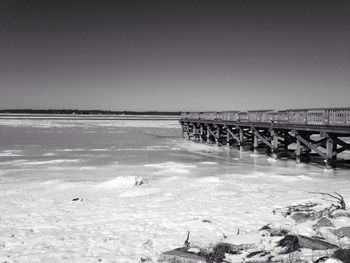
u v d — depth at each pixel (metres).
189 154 23.22
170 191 11.95
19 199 10.92
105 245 6.96
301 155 19.23
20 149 25.44
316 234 6.62
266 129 23.72
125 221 8.59
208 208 9.71
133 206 10.03
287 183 13.17
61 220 8.72
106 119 92.31
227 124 26.91
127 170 16.55
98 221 8.62
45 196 11.34
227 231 7.70
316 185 12.70
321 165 17.97
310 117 16.73
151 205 10.12
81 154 22.78
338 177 14.35
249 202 10.30
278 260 5.37
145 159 20.61
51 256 6.38
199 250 6.11
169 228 8.01
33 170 16.47
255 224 8.16
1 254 6.51
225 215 8.97
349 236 6.47
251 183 13.27
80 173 15.71
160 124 69.75
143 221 8.56
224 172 15.98
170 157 21.62
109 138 36.41
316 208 9.11
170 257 5.91
